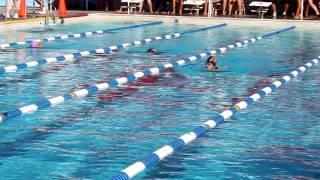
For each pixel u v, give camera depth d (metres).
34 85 9.87
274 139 6.85
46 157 6.05
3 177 5.43
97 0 26.78
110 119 7.70
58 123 7.46
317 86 10.23
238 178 5.52
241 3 24.52
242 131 7.19
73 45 15.54
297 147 6.54
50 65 12.13
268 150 6.41
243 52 14.62
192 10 25.30
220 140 6.79
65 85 9.90
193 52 14.48
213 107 8.45
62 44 15.73
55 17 21.55
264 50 15.04
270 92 9.67
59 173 5.57
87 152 6.25
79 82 10.18
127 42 16.36
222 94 9.37
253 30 20.23
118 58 13.30
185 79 10.75
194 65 12.44
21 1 21.41
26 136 6.84
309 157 6.18
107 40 16.83
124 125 7.40
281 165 5.91
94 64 12.33
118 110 8.22
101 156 6.12
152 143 6.62
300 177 5.56
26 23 20.41
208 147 6.49
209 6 23.72
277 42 16.86
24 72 11.17
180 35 18.52
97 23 21.98
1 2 25.34
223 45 15.94
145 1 26.31
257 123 7.59
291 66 12.38
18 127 7.24
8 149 6.31
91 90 9.53
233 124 7.53
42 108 8.27
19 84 9.95
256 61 13.09
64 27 20.28
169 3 25.89
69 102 8.70
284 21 22.17
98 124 7.43
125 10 26.42
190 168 5.78
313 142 6.74
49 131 7.07
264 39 17.66
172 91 9.60
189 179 5.48
